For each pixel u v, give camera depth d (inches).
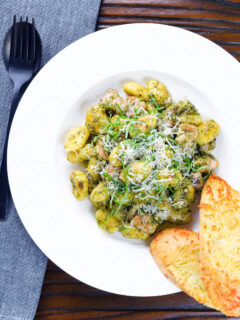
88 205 13.5
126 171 12.3
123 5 14.4
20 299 13.9
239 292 12.2
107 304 14.3
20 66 13.9
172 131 13.0
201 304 14.3
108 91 13.3
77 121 13.6
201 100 13.4
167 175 12.4
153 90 13.2
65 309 14.2
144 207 12.7
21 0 14.0
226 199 12.8
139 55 13.2
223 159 13.4
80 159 13.2
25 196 13.1
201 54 13.1
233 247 12.4
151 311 14.3
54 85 13.1
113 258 13.2
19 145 13.1
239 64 13.1
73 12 14.1
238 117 13.2
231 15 14.5
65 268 13.1
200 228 12.4
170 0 14.5
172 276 12.5
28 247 14.0
